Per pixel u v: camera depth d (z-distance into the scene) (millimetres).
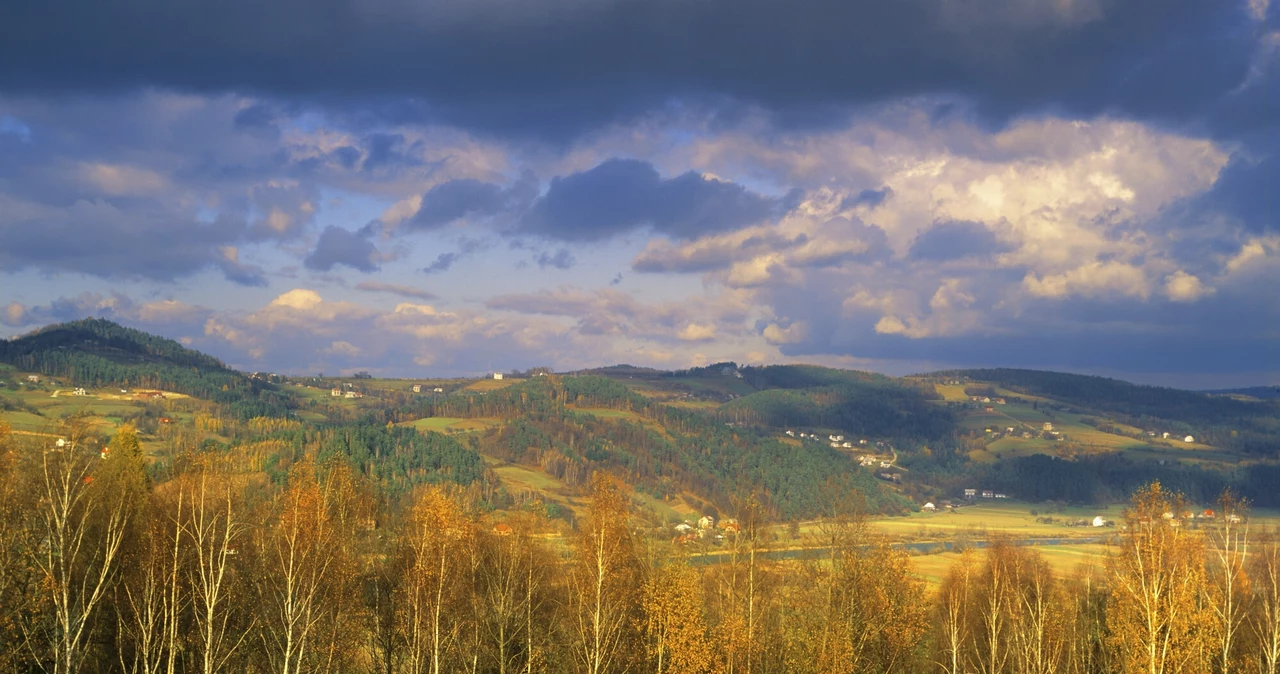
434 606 69750
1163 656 68875
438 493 75250
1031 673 86562
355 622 72688
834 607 84500
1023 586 102375
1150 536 73500
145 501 74688
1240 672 79438
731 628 76438
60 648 58562
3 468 66875
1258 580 89438
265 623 69812
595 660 71500
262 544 72750
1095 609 99125
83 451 73375
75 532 66375
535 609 83562
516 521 91312
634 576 80812
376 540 89812
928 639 99188
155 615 63156
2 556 60312
